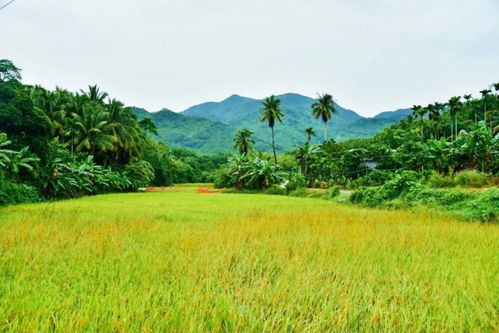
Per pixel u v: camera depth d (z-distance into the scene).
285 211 12.34
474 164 24.61
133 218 9.31
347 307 2.74
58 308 2.69
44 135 25.92
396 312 2.76
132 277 3.65
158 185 65.19
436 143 27.03
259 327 2.51
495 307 2.93
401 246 5.42
